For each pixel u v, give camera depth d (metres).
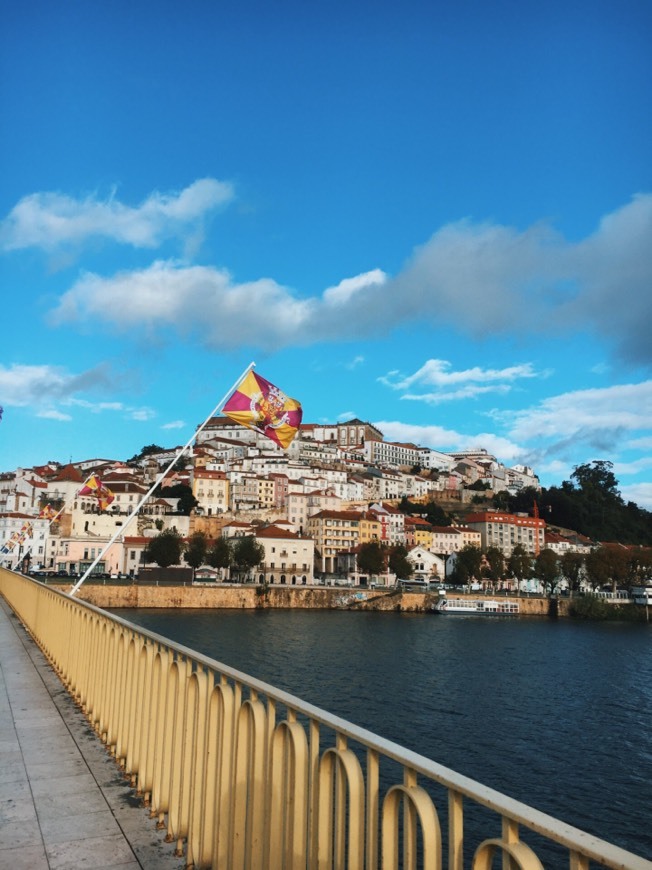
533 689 53.75
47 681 12.53
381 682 53.47
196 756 5.68
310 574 155.38
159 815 6.29
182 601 119.50
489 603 143.12
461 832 3.24
